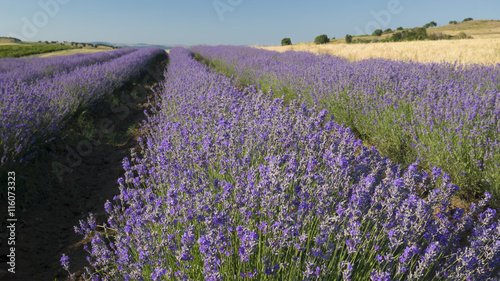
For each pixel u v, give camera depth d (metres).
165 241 2.31
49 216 3.83
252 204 2.42
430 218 2.71
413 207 2.49
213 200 2.43
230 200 2.59
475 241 2.25
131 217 2.55
